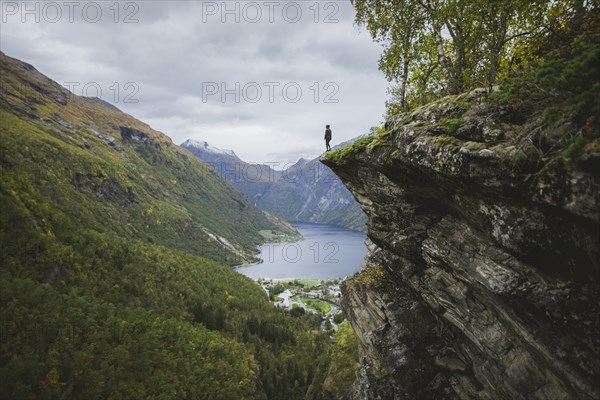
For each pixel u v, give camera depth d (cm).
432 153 1165
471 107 1155
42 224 11919
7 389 5603
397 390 1991
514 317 1098
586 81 789
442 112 1260
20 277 8969
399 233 1705
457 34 1642
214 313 13488
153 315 10606
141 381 7525
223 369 9281
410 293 1991
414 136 1272
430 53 2145
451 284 1436
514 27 1455
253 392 9144
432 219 1500
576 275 871
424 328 1978
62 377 6462
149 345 8631
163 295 13462
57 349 6875
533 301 965
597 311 830
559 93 856
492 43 1371
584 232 783
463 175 1053
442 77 1975
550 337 991
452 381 1761
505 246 1033
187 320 12412
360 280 2702
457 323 1458
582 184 730
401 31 1956
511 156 892
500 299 1104
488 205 1057
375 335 2273
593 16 1080
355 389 2912
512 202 959
